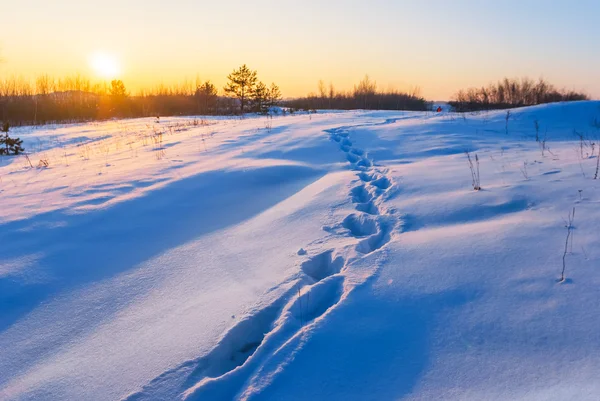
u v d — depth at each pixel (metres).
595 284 3.01
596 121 11.11
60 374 2.98
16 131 21.36
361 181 6.50
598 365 2.32
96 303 3.87
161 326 3.38
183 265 4.47
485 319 2.86
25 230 5.46
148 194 6.68
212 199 6.46
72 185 7.55
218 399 2.57
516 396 2.21
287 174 7.40
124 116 35.53
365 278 3.49
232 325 3.16
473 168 6.55
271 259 4.30
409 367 2.55
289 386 2.50
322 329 2.91
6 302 3.93
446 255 3.71
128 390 2.71
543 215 4.27
